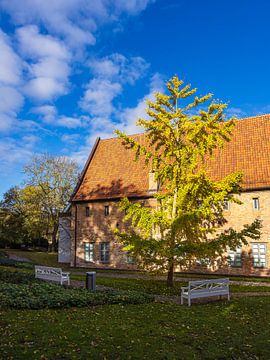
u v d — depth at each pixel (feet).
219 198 55.98
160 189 99.55
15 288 47.16
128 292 51.06
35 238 171.83
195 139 58.44
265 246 85.97
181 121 61.00
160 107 59.47
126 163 115.75
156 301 49.11
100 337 29.01
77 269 105.50
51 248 167.12
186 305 46.39
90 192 114.32
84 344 27.17
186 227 58.59
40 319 33.88
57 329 30.53
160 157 62.80
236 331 32.65
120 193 107.34
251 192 88.58
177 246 59.16
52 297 42.70
